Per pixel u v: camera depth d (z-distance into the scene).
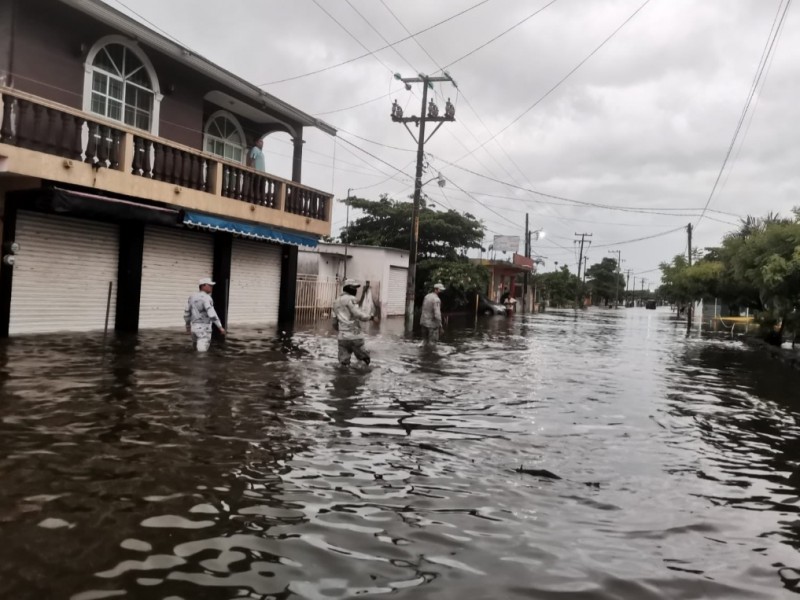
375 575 3.41
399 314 29.17
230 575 3.32
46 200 10.82
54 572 3.24
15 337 11.43
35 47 11.61
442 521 4.23
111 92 13.24
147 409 6.81
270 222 16.67
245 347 12.64
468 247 35.62
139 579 3.23
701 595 3.37
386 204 35.62
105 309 13.52
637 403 9.09
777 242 17.20
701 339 24.75
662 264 35.38
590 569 3.62
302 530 3.96
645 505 4.78
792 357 15.53
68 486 4.47
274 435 6.13
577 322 36.72
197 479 4.78
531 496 4.84
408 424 6.96
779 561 3.86
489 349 16.30
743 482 5.48
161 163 13.16
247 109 17.47
